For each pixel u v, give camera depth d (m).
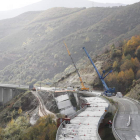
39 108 83.38
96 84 96.88
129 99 64.62
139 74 86.00
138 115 40.69
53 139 30.97
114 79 90.44
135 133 29.03
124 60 98.62
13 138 53.41
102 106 52.09
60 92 89.62
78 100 81.06
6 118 84.06
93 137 28.06
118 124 34.31
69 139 27.48
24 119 69.31
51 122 47.81
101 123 35.66
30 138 43.94
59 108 75.75
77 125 34.22
